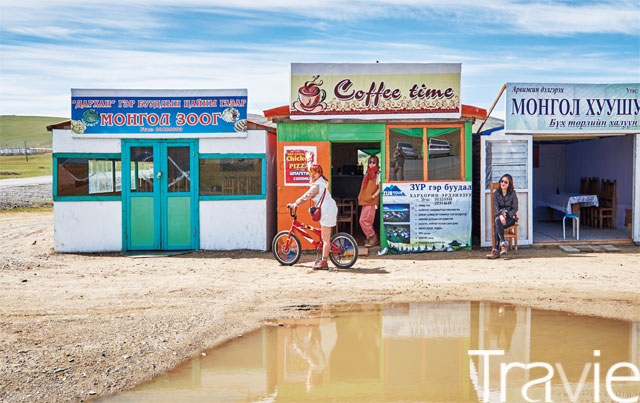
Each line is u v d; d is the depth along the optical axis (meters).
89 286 8.95
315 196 10.41
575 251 12.27
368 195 13.04
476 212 14.27
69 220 12.76
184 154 12.85
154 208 12.88
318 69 12.38
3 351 5.78
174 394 4.79
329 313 7.30
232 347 6.03
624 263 10.66
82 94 12.68
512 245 12.66
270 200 13.30
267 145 13.02
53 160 12.71
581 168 17.33
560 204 14.71
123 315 7.18
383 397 4.68
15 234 16.80
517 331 6.45
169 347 5.99
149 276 9.84
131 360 5.60
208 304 7.75
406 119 12.38
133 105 12.75
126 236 12.82
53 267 10.80
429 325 6.73
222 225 12.90
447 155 12.52
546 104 12.66
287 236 10.91
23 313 7.23
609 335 6.25
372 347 5.98
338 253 10.52
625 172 14.67
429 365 5.43
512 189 11.73
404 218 12.46
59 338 6.23
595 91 12.67
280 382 5.04
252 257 11.98
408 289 8.56
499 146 12.80
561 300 7.77
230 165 12.87
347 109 12.41
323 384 4.99
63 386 4.95
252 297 8.14
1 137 114.19
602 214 15.31
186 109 12.74
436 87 12.31
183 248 12.89
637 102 12.70
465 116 12.44
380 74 12.36
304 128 12.52
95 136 12.70
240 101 12.77
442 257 11.78
